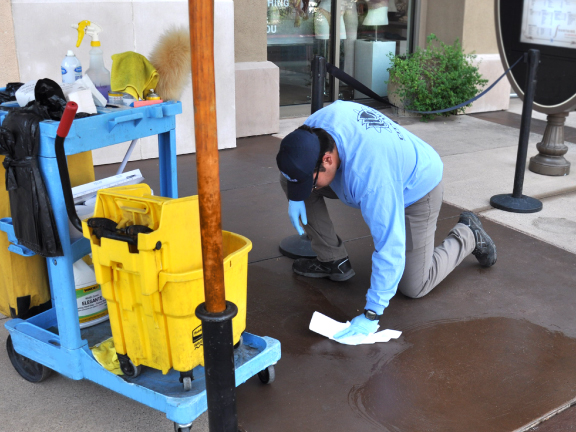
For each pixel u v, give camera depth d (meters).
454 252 3.02
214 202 1.42
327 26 7.00
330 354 2.53
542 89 4.73
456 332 2.70
